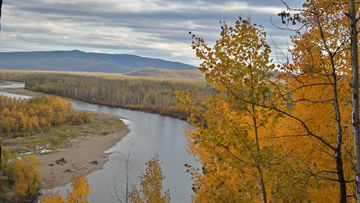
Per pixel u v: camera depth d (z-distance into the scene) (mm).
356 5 4289
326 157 6863
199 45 4918
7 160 27125
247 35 4789
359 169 3846
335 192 6621
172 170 33125
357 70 3924
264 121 5055
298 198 4766
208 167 5938
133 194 17859
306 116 7105
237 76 4777
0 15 2078
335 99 4320
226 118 5098
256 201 5898
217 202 5094
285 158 5188
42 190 27859
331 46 6387
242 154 4848
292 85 7047
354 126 3906
